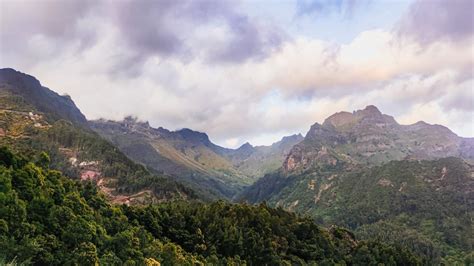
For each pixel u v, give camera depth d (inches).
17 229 2728.8
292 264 5275.6
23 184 3179.1
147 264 3403.1
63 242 2957.7
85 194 4119.1
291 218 6550.2
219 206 5890.8
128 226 3934.5
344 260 5861.2
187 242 4736.7
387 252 6077.8
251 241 5083.7
